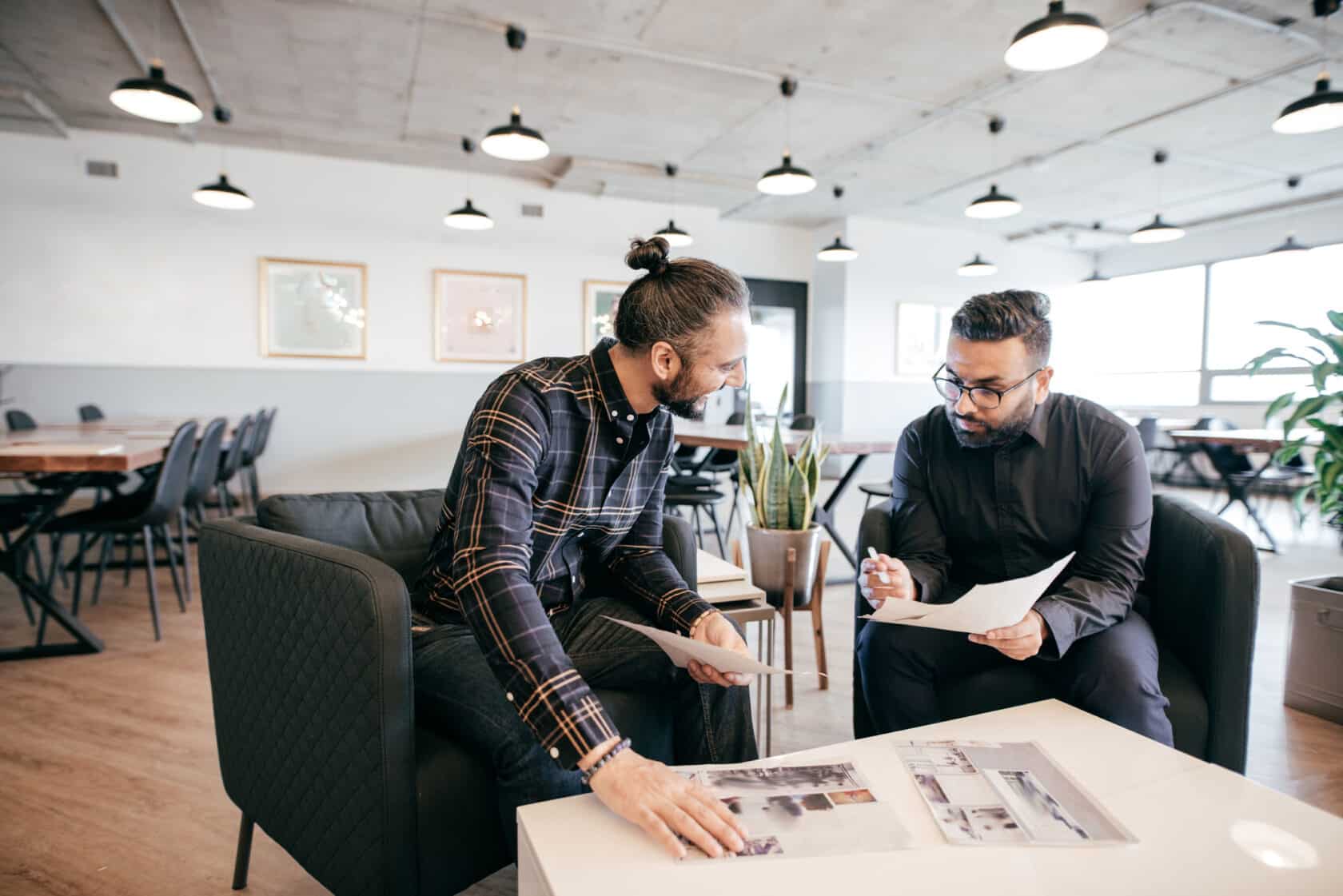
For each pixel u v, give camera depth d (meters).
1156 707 1.21
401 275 6.37
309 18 3.77
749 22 3.79
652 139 5.51
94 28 3.92
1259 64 4.18
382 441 6.40
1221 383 7.81
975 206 4.71
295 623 1.01
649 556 1.30
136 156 5.59
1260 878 0.70
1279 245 7.30
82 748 1.89
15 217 5.38
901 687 1.39
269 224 5.95
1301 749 1.92
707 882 0.69
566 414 1.08
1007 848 0.74
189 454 2.95
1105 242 8.75
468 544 0.94
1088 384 9.27
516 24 3.81
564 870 0.70
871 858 0.73
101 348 5.60
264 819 1.14
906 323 8.13
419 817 0.97
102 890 1.34
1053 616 1.19
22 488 5.34
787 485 2.18
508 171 6.48
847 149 5.70
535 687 0.85
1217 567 1.29
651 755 1.19
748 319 1.02
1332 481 2.10
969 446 1.45
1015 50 2.64
